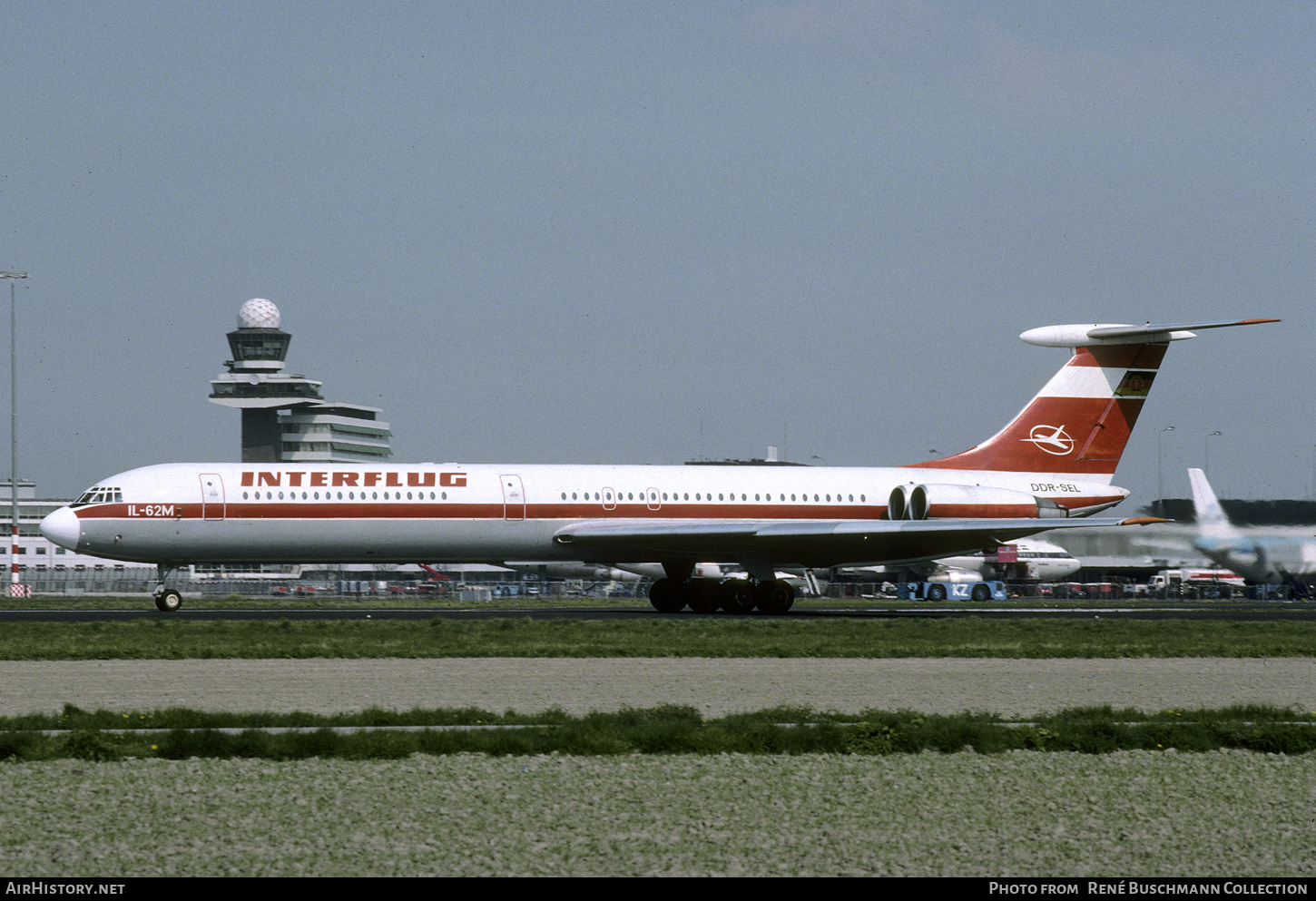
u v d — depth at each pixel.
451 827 52.06
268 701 86.81
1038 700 93.12
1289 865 48.16
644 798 57.53
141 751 65.75
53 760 64.44
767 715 80.00
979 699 93.06
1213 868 47.62
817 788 60.09
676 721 76.56
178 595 199.88
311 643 130.38
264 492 191.00
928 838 51.22
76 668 109.44
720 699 91.06
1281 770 65.94
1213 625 172.50
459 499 198.50
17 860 46.88
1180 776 64.00
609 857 48.09
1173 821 54.38
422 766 64.12
